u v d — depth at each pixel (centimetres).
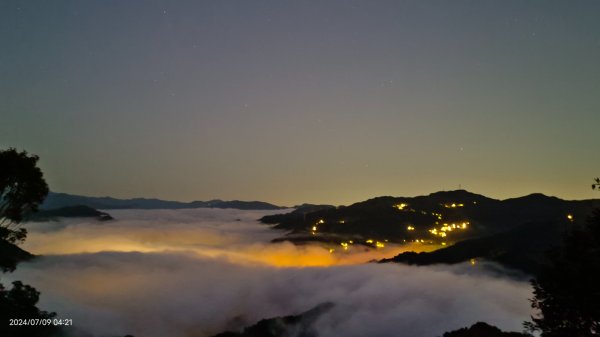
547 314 1598
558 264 1569
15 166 2125
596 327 1495
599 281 1434
